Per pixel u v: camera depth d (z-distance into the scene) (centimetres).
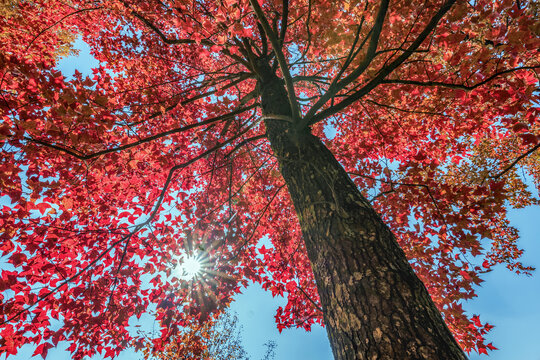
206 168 569
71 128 262
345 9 265
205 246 444
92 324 340
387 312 136
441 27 253
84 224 378
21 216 304
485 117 367
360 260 161
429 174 381
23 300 299
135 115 401
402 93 409
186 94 510
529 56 292
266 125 334
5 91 245
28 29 449
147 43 531
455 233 365
